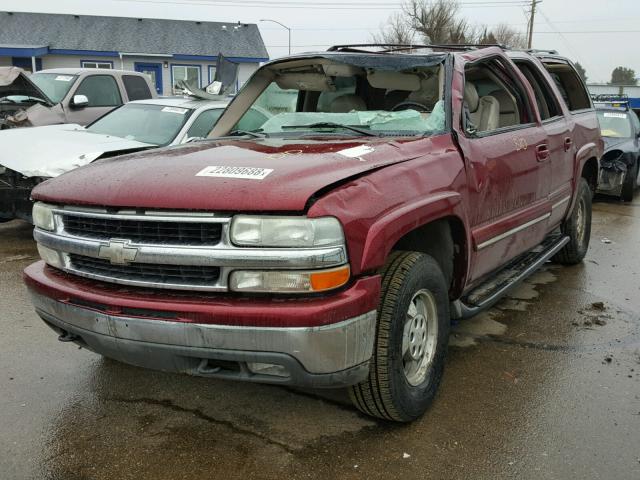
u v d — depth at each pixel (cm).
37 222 322
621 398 354
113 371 386
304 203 255
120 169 310
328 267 258
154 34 3027
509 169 404
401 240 342
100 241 284
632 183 1123
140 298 272
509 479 277
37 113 918
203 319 259
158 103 812
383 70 418
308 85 471
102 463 289
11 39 2834
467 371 388
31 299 323
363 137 365
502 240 407
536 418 330
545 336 449
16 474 280
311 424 322
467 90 422
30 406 341
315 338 255
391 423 323
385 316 291
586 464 289
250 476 279
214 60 2973
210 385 368
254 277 259
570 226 595
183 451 299
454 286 365
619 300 535
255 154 316
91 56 2845
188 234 267
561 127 516
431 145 344
